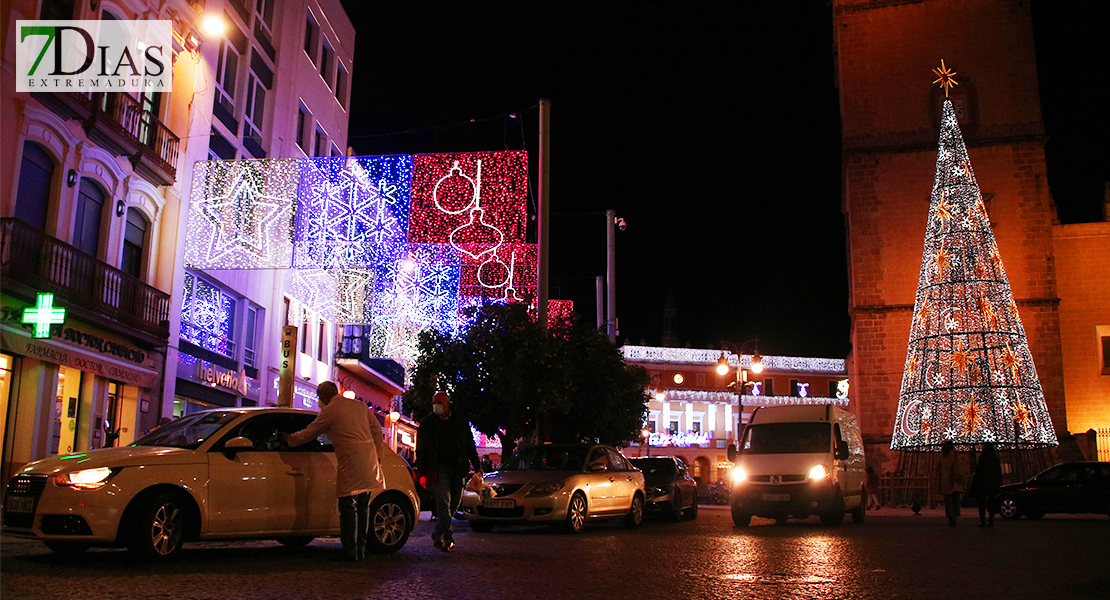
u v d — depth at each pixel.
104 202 18.50
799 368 71.88
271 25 27.41
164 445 9.11
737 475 18.08
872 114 35.94
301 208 25.42
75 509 7.90
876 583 7.71
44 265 15.66
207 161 22.34
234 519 8.73
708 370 70.62
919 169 35.31
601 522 19.86
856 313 35.00
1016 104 35.03
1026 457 31.89
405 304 27.55
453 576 7.85
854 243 35.38
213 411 9.60
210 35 22.53
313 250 25.08
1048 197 34.41
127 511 8.17
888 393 34.22
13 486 8.29
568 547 11.30
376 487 9.02
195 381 22.05
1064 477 22.09
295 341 18.55
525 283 23.84
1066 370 37.34
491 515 14.34
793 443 18.38
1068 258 38.09
